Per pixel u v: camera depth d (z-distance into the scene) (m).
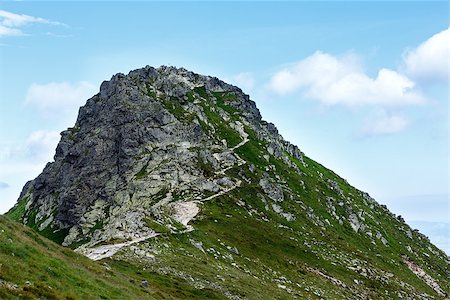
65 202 192.62
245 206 175.25
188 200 164.62
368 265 172.00
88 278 48.31
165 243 107.81
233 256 122.06
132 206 167.88
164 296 64.00
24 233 52.12
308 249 158.88
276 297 94.94
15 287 36.28
